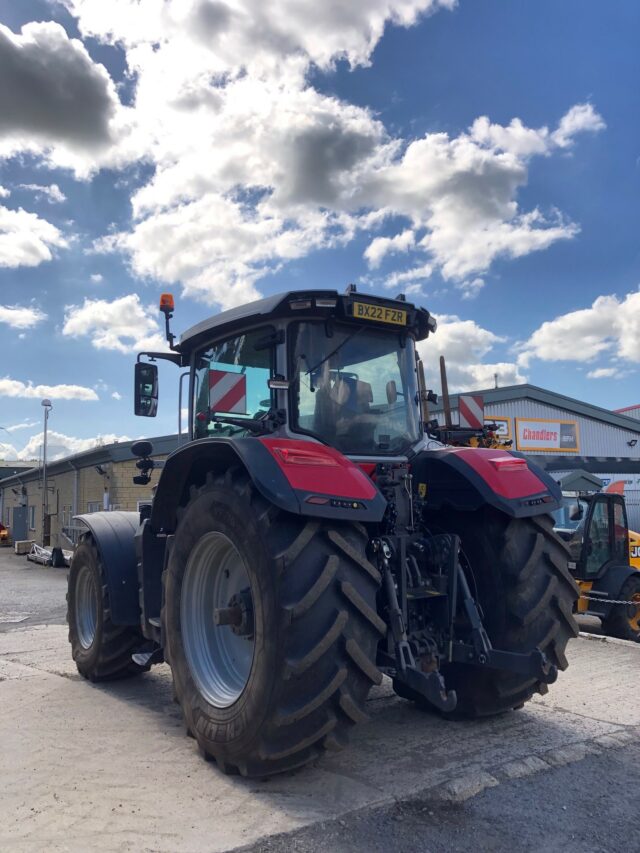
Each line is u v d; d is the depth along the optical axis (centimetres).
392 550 376
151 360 532
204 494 384
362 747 390
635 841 287
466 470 411
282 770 333
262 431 395
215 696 378
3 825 300
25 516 3362
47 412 2753
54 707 482
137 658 509
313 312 405
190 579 404
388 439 425
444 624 382
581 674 556
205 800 322
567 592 412
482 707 421
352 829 294
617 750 386
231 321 432
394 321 424
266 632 322
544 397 2750
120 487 1961
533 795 328
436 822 301
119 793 332
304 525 331
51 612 1048
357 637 323
